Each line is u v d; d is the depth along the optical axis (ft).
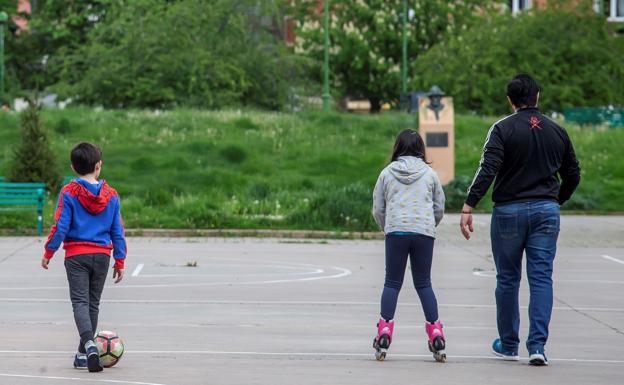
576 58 436.76
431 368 75.51
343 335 92.02
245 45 412.16
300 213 231.91
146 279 137.80
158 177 297.53
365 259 172.14
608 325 99.66
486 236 216.54
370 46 569.23
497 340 80.89
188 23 408.26
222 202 250.16
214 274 145.38
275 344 86.58
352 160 323.16
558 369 75.46
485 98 426.10
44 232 220.23
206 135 342.03
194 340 88.38
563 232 225.97
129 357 79.41
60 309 107.55
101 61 407.03
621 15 552.41
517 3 581.12
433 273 148.97
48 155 250.98
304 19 576.20
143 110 385.29
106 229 74.43
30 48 567.59
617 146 347.15
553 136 77.20
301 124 363.15
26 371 73.00
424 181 78.74
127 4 448.24
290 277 142.31
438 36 571.69
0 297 117.29
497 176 77.97
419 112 302.04
